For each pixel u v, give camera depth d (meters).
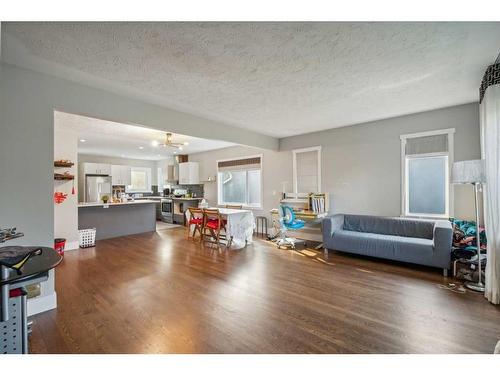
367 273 3.43
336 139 5.10
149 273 3.44
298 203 5.67
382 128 4.50
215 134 4.50
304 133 5.56
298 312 2.36
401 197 4.31
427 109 3.92
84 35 1.91
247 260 4.07
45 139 2.48
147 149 7.61
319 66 2.46
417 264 3.75
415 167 4.29
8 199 2.27
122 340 1.92
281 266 3.75
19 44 2.00
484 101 2.62
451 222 3.65
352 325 2.13
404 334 1.99
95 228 5.59
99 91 2.95
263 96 3.26
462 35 1.97
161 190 10.16
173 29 1.85
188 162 8.22
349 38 2.00
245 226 5.32
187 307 2.46
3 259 1.16
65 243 4.63
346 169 4.96
